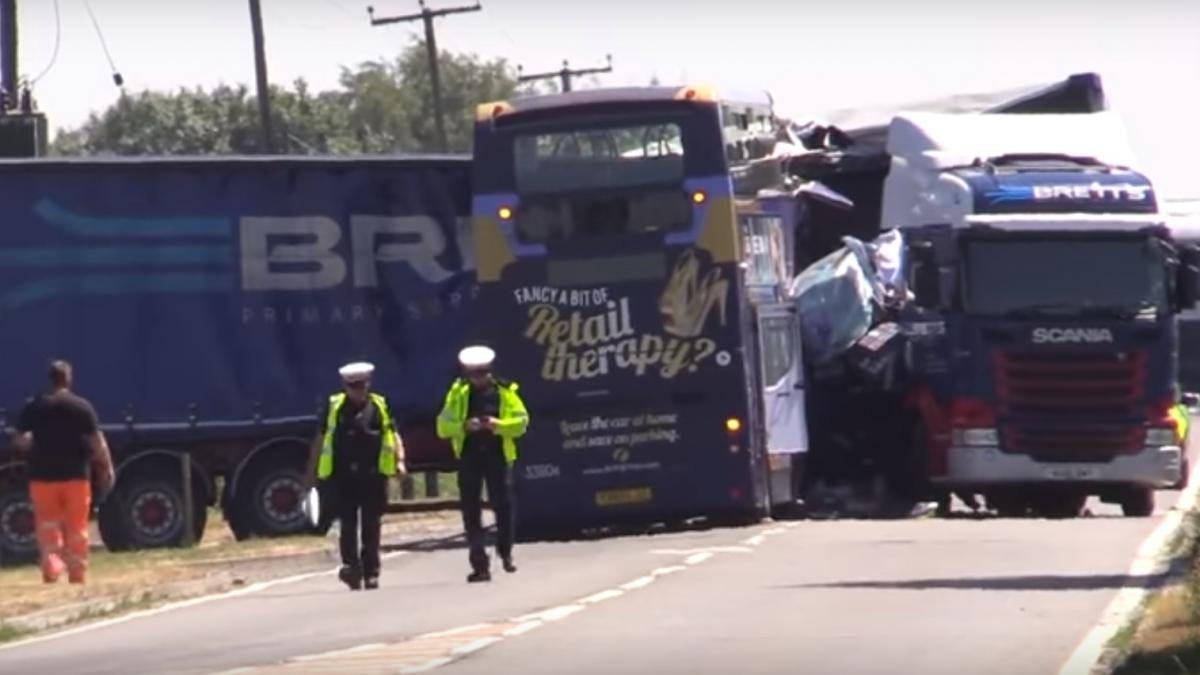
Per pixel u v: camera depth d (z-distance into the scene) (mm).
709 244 108000
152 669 61156
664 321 108438
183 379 119688
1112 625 63312
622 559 95562
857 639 61406
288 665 58688
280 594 87812
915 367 126562
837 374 129125
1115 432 123375
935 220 125438
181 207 120188
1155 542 95500
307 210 121562
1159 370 123750
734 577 83000
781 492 119312
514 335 109062
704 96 108062
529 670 56094
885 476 129625
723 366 108438
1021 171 125562
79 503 93562
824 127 137750
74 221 119188
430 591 83875
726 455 108875
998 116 131125
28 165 118500
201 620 78312
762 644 60750
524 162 109125
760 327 113625
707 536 107438
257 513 120625
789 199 126750
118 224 119625
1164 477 123812
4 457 117125
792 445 121812
